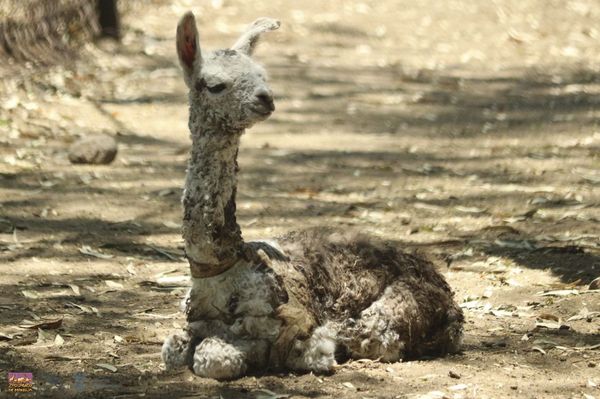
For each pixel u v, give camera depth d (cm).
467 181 3103
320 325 1622
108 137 3225
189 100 1568
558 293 2095
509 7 5634
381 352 1667
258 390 1533
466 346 1802
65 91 3950
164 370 1631
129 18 5041
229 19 5169
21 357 1716
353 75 4522
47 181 2972
